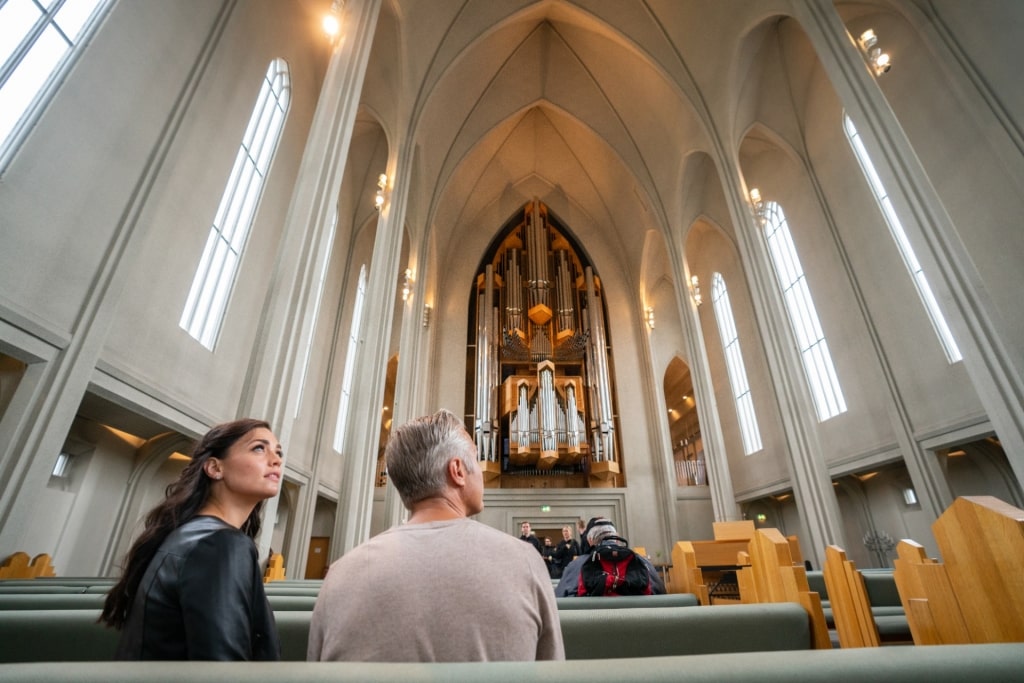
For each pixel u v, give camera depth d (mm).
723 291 16109
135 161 6074
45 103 4949
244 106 8453
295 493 11281
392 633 936
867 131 6605
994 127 7277
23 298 4672
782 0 9555
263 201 9328
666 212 15430
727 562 5172
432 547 1068
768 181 13469
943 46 8047
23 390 4727
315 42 10945
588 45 14711
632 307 18438
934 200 5816
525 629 1013
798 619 1812
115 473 8078
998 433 5070
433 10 11547
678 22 12164
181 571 993
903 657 658
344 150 6516
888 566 11062
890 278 9602
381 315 9586
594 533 3422
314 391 11812
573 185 19297
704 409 13000
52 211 4988
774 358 10008
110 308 5566
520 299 18172
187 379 7367
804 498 9234
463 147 15977
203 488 1329
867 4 9469
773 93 11953
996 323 5188
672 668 623
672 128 14273
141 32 6133
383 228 10219
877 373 9766
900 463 9875
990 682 633
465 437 1433
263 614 1104
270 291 5332
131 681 570
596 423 16016
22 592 3209
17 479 4555
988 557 1442
